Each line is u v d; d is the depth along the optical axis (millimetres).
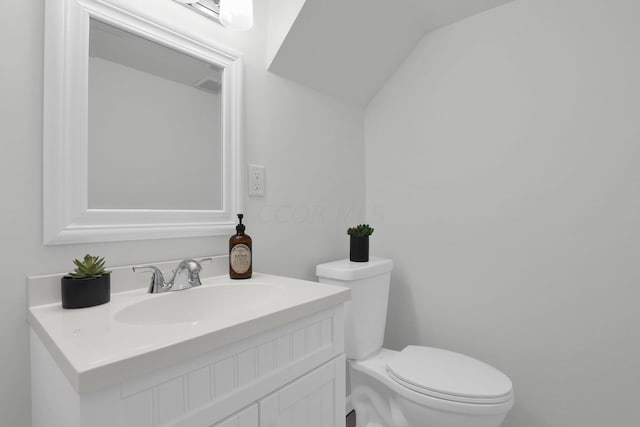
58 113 840
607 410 1292
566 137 1373
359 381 1466
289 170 1497
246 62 1318
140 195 1012
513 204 1489
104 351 535
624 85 1268
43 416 694
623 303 1267
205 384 624
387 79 1887
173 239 1084
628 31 1262
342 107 1807
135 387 530
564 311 1377
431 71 1735
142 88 1019
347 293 983
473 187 1596
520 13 1480
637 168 1245
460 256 1634
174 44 1081
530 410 1444
